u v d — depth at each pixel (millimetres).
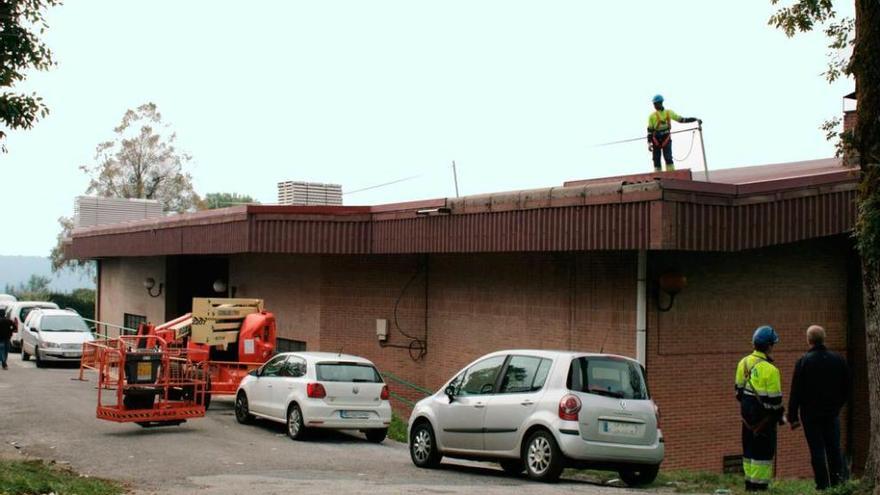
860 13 10398
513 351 13133
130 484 11609
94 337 35844
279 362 18703
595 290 17594
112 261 42406
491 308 20547
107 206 42469
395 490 10703
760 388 10945
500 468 14234
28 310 38219
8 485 10023
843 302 18453
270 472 13031
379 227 22219
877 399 10078
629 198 14977
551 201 16672
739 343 17172
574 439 11586
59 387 24719
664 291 16359
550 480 11820
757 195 15250
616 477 13273
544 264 19000
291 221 22781
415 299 23047
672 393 16438
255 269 29266
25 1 12266
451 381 13953
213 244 25234
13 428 17656
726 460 16875
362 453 15922
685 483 12508
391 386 23422
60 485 10508
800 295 17922
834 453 10789
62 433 17188
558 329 18531
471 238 18875
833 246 18406
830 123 13203
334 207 22578
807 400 10781
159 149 63594
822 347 10883
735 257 17234
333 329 25000
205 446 15938
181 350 20250
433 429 13812
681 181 14555
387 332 23531
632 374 12273
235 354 22578
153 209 43812
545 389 12133
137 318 38562
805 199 15742
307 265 26203
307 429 17234
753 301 17375
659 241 14383
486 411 12945
